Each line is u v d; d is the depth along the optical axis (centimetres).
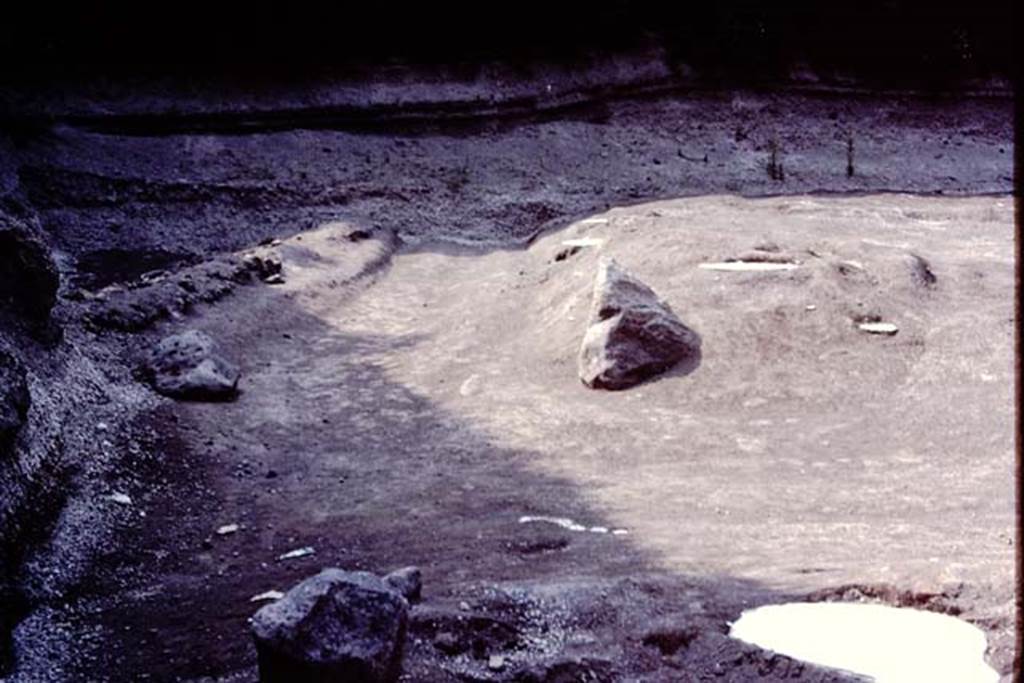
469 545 846
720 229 1872
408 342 1538
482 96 2908
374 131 2777
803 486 974
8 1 2370
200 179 2381
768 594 713
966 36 3541
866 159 3169
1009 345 1281
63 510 890
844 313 1374
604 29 3219
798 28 3441
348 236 2084
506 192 2625
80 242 1961
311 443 1148
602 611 689
